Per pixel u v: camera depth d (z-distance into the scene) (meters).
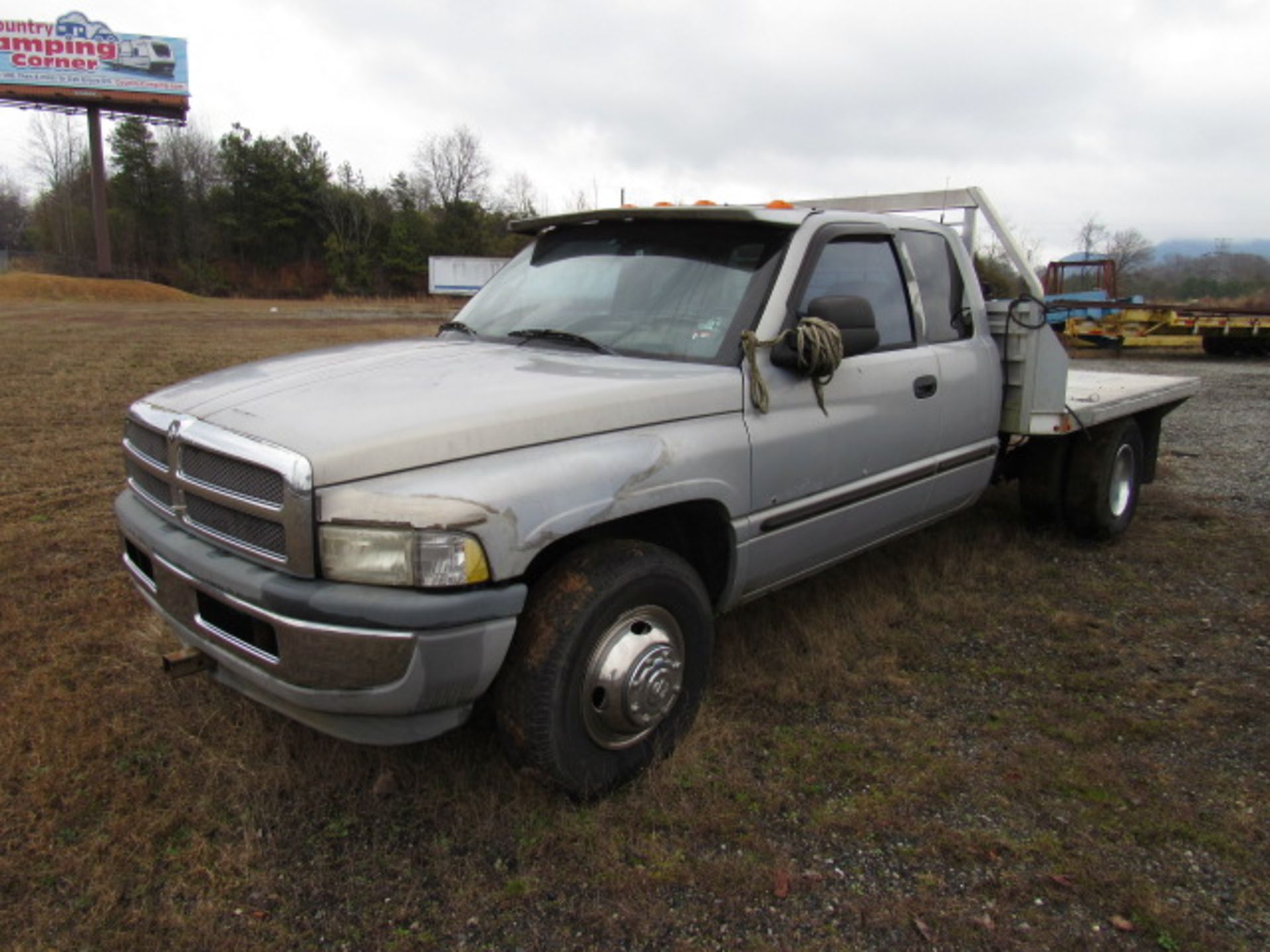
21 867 2.58
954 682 3.80
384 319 33.56
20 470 7.10
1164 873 2.62
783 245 3.56
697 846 2.72
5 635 3.99
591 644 2.74
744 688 3.63
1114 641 4.22
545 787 2.81
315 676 2.44
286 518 2.42
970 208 5.07
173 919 2.40
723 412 3.20
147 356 16.19
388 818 2.84
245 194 79.56
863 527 3.96
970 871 2.62
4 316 30.95
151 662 3.73
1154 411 6.00
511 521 2.50
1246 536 5.79
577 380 2.97
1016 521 5.98
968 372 4.52
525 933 2.39
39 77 57.62
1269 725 3.45
